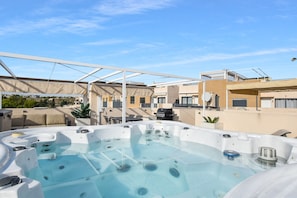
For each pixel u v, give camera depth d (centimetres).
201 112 995
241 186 177
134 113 1192
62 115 842
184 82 991
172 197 287
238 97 1675
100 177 351
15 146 333
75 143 488
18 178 192
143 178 351
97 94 934
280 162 375
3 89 704
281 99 1659
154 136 636
